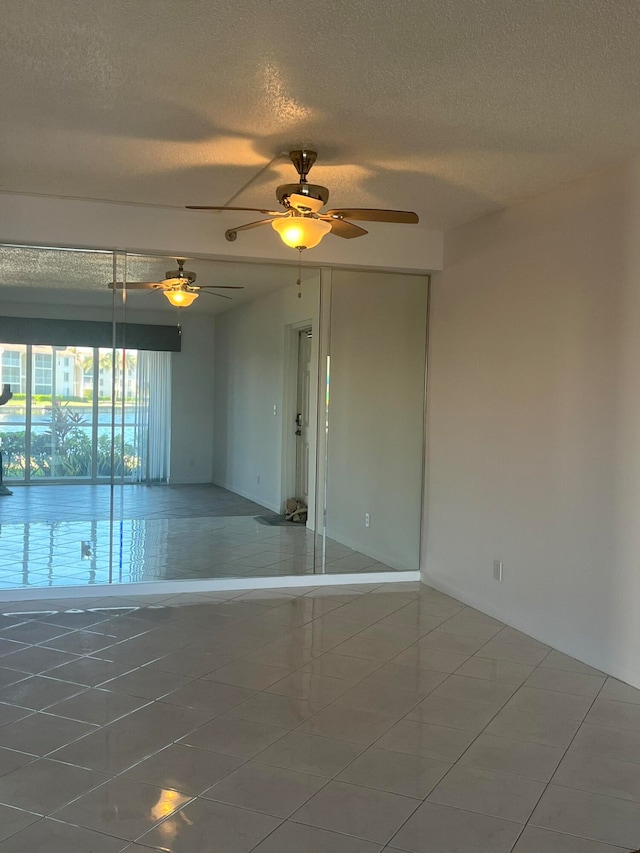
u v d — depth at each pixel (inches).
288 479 201.8
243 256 183.3
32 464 183.8
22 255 177.3
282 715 118.8
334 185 154.4
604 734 114.3
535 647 153.7
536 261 159.0
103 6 85.8
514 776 101.0
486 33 90.4
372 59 98.0
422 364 209.0
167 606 179.9
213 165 143.7
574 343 146.9
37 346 181.3
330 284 199.9
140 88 108.7
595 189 141.9
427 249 197.0
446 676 137.1
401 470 208.8
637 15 85.7
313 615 174.2
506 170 142.0
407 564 210.1
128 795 93.9
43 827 86.7
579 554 145.9
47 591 185.3
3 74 104.6
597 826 89.3
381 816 90.4
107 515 189.8
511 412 167.8
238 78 104.8
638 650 131.9
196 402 193.6
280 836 85.8
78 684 129.5
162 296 187.8
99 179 154.2
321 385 202.1
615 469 136.4
